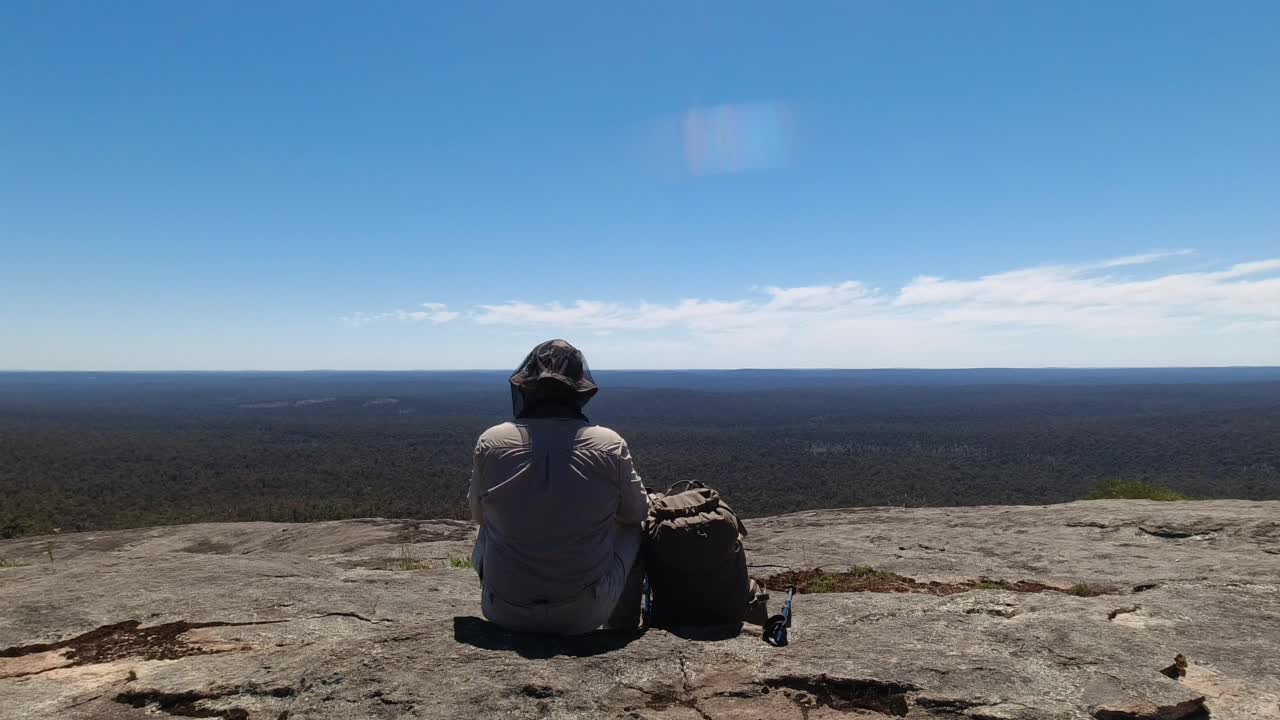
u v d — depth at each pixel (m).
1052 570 6.46
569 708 2.72
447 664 3.06
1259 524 7.95
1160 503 10.11
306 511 60.12
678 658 3.16
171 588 5.05
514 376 3.45
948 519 10.16
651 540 3.62
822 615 4.29
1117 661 3.17
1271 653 3.48
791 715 2.72
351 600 4.89
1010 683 2.93
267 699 2.92
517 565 3.22
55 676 3.40
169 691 3.01
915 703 2.81
